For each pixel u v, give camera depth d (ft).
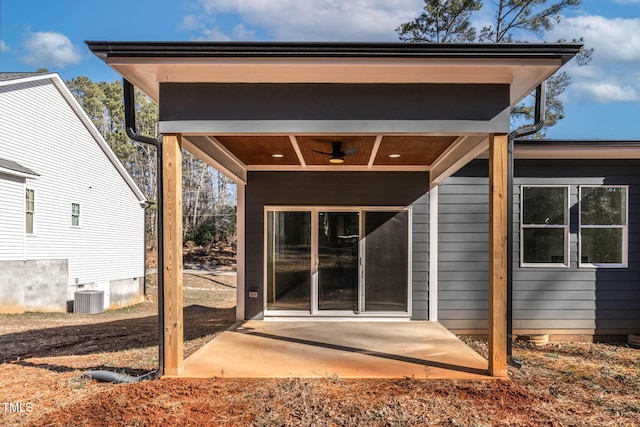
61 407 12.14
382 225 25.31
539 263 24.17
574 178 24.09
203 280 81.66
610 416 11.71
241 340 19.95
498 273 14.38
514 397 12.82
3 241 38.32
